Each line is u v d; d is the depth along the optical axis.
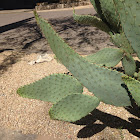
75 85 1.92
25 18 13.27
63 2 19.00
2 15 16.53
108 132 2.31
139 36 1.55
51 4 18.98
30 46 6.31
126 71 2.63
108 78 1.64
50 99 2.01
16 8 23.70
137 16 1.47
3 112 2.85
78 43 6.37
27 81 3.70
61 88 1.96
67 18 11.38
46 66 4.38
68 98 1.77
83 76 1.69
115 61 2.83
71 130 2.41
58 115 1.79
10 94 3.32
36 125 2.54
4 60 4.90
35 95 2.02
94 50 5.51
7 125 2.59
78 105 1.80
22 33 8.48
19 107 2.95
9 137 2.38
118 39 2.71
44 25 1.65
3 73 4.15
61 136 2.33
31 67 4.39
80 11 13.95
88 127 2.43
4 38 7.73
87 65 1.64
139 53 1.66
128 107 2.76
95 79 1.66
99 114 2.65
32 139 2.33
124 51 2.61
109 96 1.71
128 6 1.46
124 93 1.65
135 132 2.28
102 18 2.79
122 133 2.27
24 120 2.65
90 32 7.81
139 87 1.47
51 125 2.52
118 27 2.63
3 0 26.23
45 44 6.46
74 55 1.64
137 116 2.56
